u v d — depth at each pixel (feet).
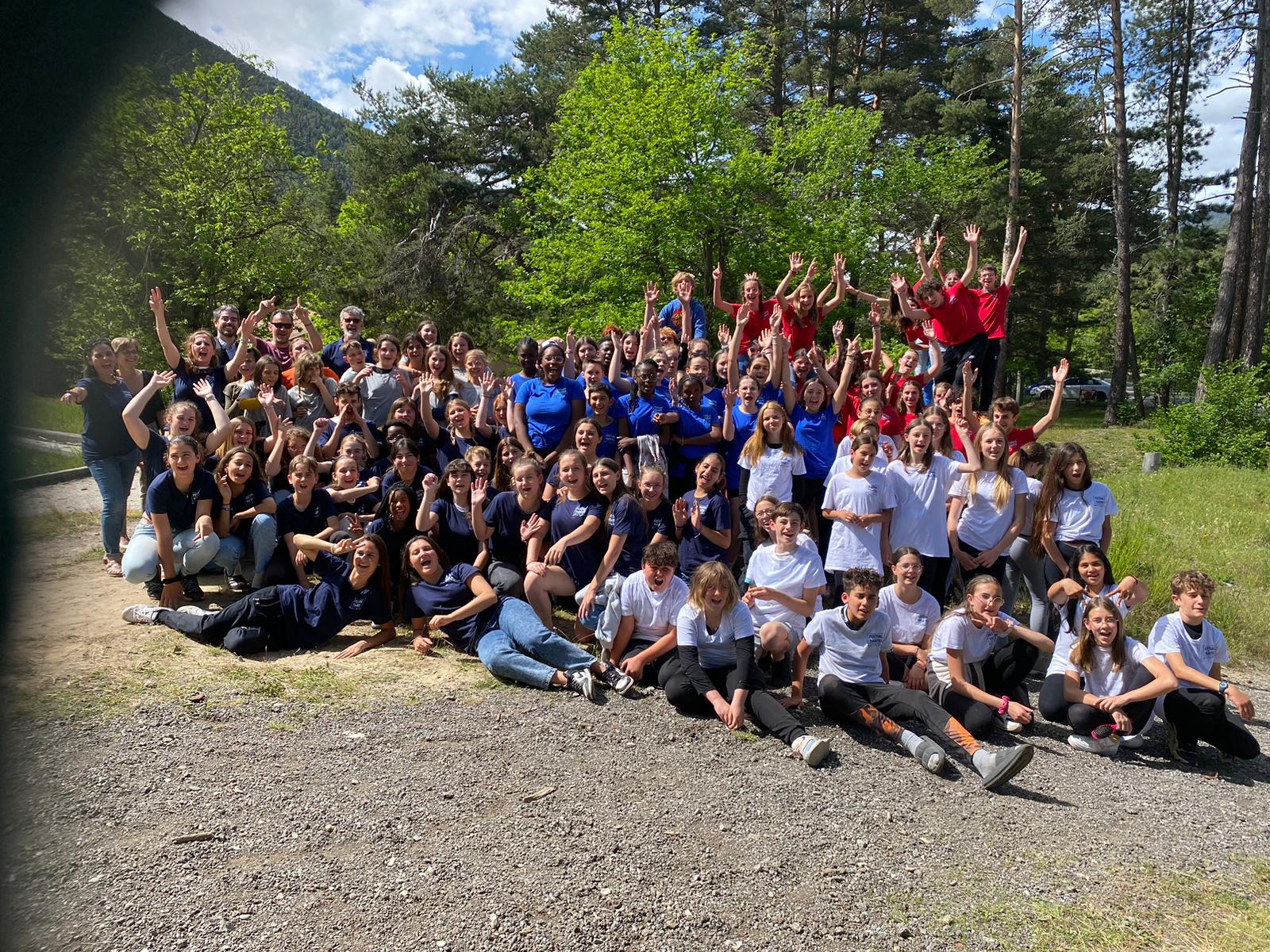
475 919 10.65
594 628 20.16
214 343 24.39
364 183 99.81
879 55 108.78
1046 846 13.84
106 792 12.54
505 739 15.65
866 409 22.86
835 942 10.93
